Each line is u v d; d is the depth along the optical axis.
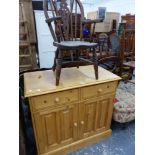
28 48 2.69
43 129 1.16
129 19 2.78
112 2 4.71
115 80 1.29
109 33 3.59
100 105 1.34
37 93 1.01
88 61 1.32
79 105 1.22
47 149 1.25
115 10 4.66
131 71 2.67
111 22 4.00
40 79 1.25
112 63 2.80
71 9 1.42
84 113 1.29
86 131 1.40
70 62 1.34
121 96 1.71
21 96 1.24
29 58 2.72
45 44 2.88
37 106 1.06
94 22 1.36
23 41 2.62
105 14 3.92
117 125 1.69
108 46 3.01
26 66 2.70
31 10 2.62
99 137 1.49
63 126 1.24
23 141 1.12
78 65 1.47
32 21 2.67
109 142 1.48
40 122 1.12
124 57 2.75
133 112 1.54
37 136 1.16
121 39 2.63
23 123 1.23
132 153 1.36
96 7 5.43
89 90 1.21
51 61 3.01
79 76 1.31
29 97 1.00
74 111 1.23
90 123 1.38
